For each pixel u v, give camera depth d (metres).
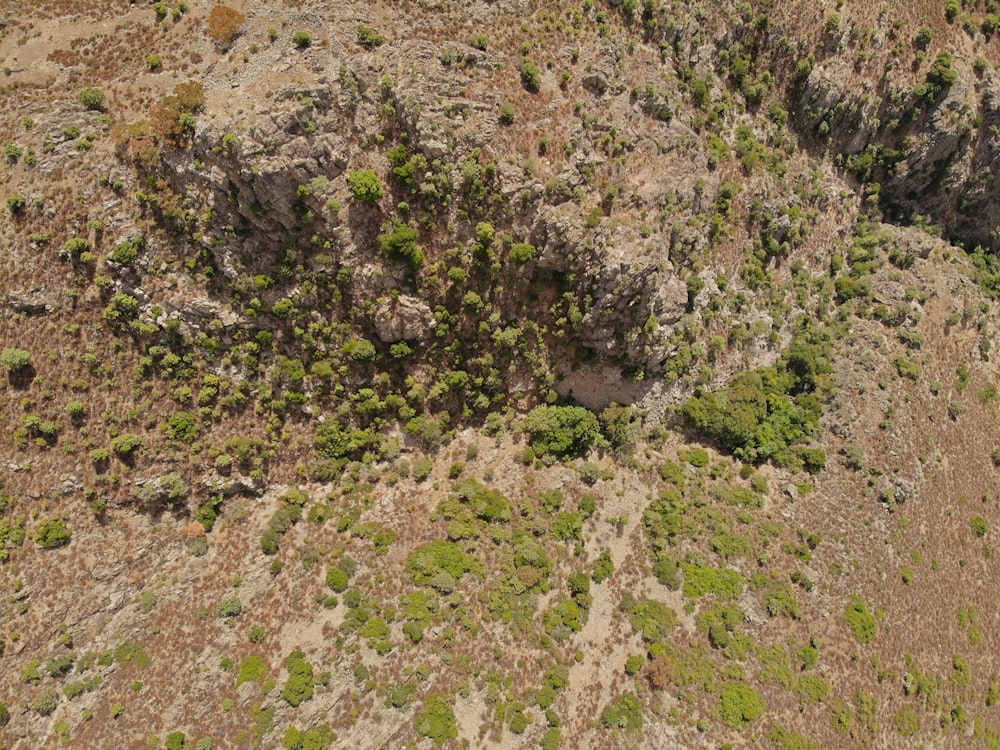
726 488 70.62
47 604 53.31
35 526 54.09
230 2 57.19
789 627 63.72
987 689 70.50
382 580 59.88
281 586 58.78
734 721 57.88
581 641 60.81
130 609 56.12
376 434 66.94
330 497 63.84
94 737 51.03
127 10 57.31
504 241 62.47
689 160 68.50
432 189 58.91
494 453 69.06
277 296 60.16
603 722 57.34
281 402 62.19
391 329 63.09
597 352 68.69
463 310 64.38
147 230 55.50
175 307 57.28
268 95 54.41
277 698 53.34
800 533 68.88
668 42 69.50
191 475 59.62
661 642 60.94
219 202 55.50
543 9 63.41
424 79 57.59
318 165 56.03
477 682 56.75
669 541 66.38
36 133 53.38
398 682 55.53
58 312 54.41
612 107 64.69
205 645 55.25
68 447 54.72
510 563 62.56
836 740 59.91
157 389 58.22
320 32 56.81
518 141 61.03
